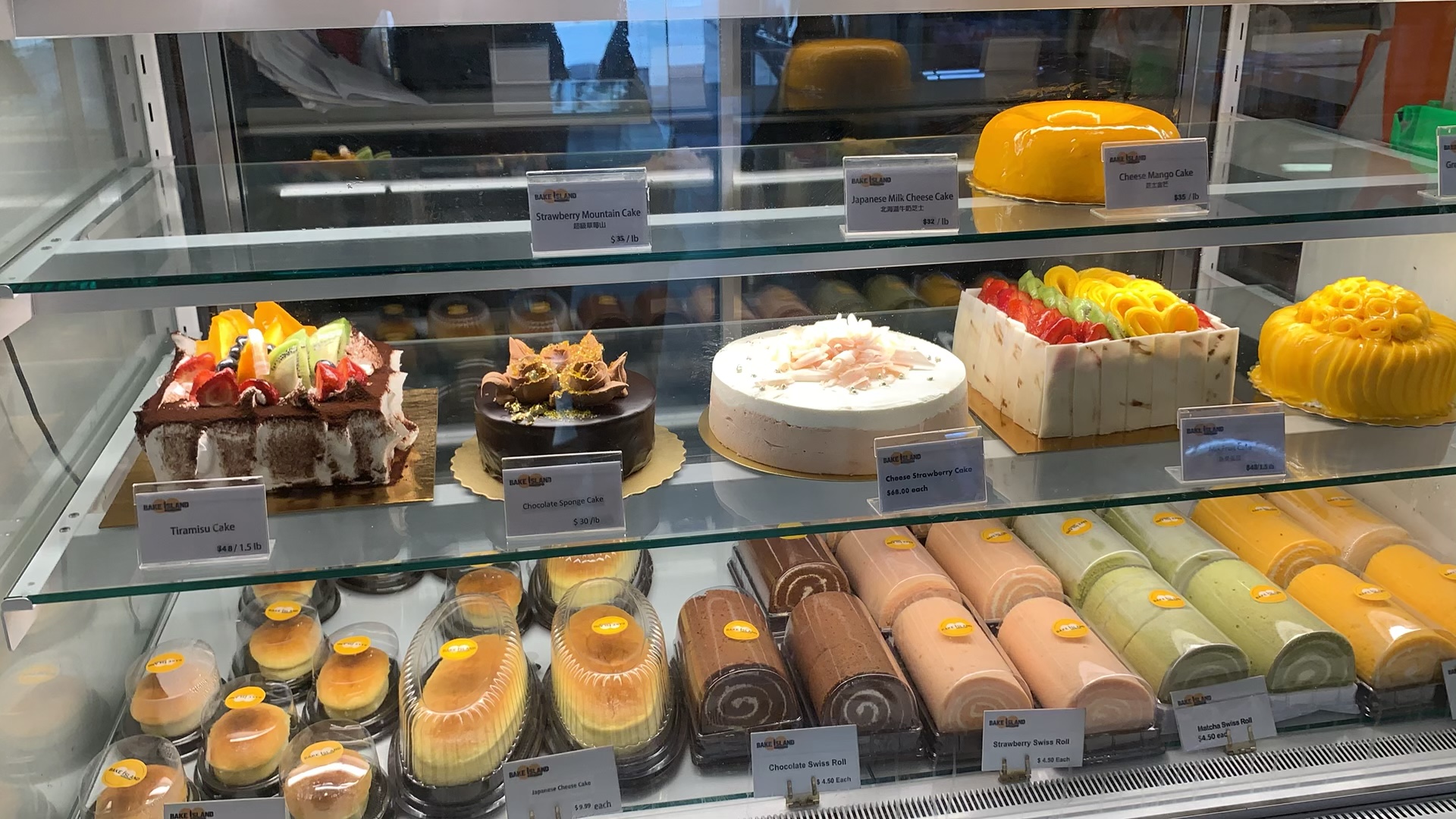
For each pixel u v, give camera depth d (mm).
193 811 1407
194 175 1677
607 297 2045
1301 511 1989
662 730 1571
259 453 1457
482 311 2010
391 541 1387
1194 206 1525
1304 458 1578
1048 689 1605
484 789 1491
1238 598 1737
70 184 1493
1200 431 1529
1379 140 1874
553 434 1475
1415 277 1931
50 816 1424
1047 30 1972
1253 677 1641
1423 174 1657
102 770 1452
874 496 1494
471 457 1603
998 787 1568
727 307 2094
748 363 1688
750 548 1879
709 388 1828
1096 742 1603
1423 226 1515
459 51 1801
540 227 1338
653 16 1545
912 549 1838
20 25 1318
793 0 1588
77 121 1519
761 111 1960
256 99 1762
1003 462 1579
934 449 1439
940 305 2152
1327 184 1612
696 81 1908
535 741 1563
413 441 1634
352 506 1464
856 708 1563
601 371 1569
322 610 1795
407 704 1536
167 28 1386
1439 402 1690
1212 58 2020
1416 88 1986
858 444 1525
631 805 1510
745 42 1894
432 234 1440
